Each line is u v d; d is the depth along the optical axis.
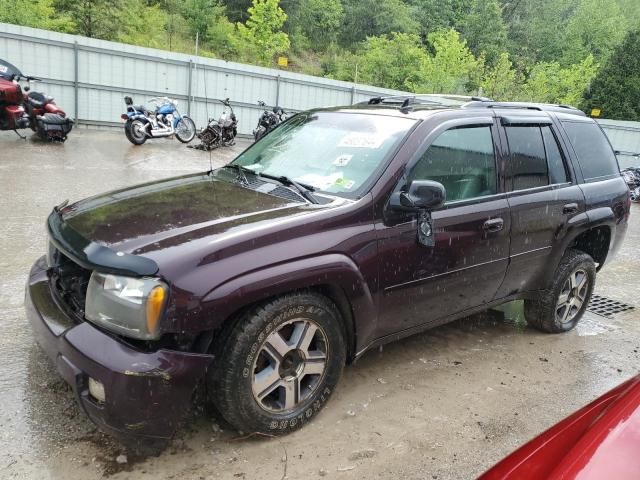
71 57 15.27
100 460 2.69
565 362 4.30
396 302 3.38
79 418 2.98
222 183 3.71
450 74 37.12
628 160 22.56
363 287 3.11
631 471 1.55
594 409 1.99
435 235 3.47
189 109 17.38
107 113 16.16
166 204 3.19
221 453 2.82
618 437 1.68
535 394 3.75
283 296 2.83
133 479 2.58
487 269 3.90
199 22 34.53
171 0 35.31
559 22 72.06
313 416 3.13
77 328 2.57
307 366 3.03
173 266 2.50
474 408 3.49
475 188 3.83
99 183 9.21
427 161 3.53
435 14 57.19
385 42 39.88
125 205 3.21
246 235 2.72
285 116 19.05
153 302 2.44
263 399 2.94
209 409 3.16
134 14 28.55
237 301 2.60
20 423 2.90
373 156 3.45
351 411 3.31
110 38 26.47
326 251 2.93
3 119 11.81
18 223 6.43
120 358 2.41
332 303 3.07
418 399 3.53
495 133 4.02
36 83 14.97
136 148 13.48
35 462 2.63
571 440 1.77
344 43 48.50
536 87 39.97
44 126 12.03
